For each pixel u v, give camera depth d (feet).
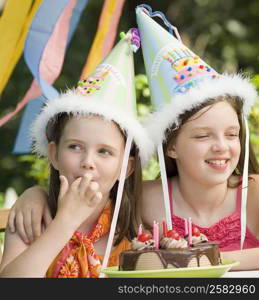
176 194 13.93
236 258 12.05
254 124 19.98
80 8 17.65
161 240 10.27
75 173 11.67
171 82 12.53
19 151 16.94
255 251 12.15
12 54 14.98
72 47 35.76
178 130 12.70
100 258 12.21
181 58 12.64
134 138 11.99
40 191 12.95
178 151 12.89
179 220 13.75
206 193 13.50
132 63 12.77
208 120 12.41
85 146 11.68
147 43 12.94
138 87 22.30
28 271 10.21
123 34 12.87
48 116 12.21
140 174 12.68
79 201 10.48
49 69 14.75
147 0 38.78
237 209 13.78
